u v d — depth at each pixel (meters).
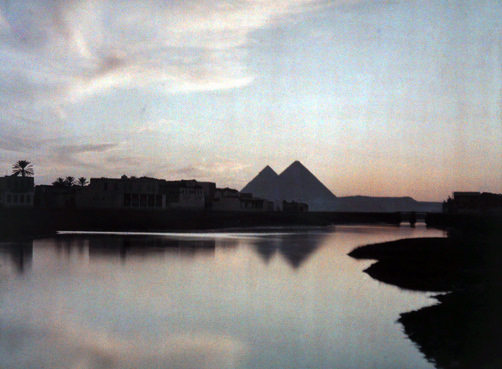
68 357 22.92
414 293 38.84
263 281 44.47
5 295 36.62
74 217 123.69
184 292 38.66
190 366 21.91
